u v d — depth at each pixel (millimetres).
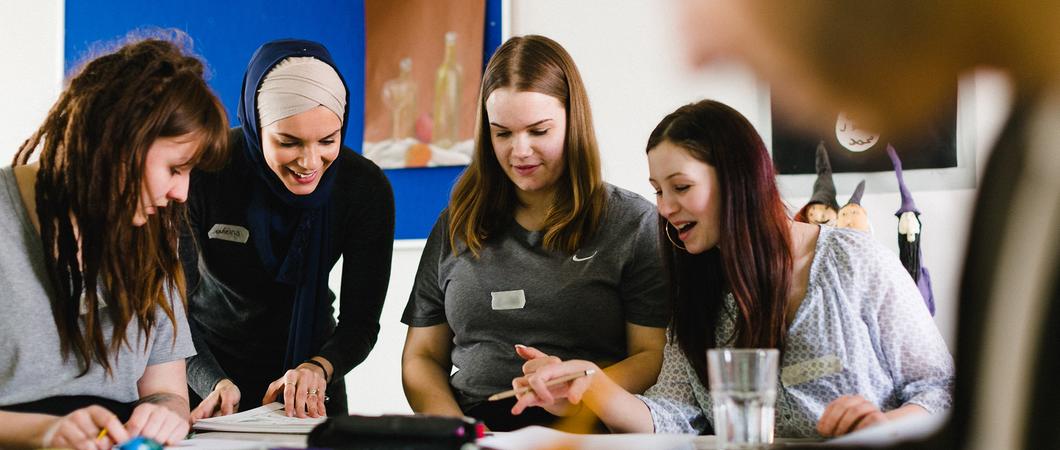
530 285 1842
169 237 1608
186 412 1520
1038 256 355
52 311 1441
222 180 2102
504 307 1849
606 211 1855
